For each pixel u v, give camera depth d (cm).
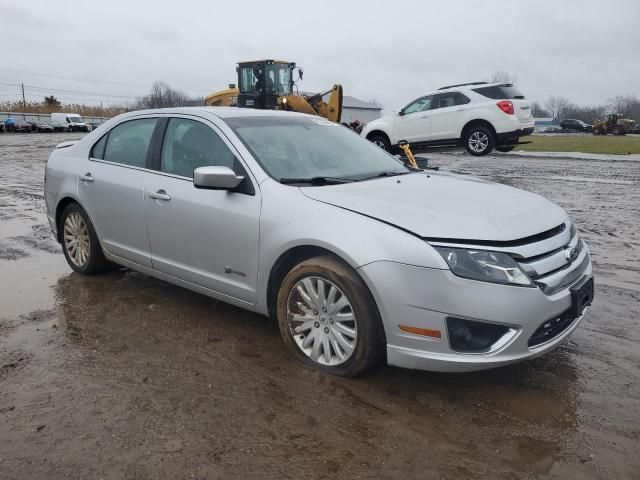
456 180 427
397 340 319
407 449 278
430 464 267
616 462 268
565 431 293
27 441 282
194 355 377
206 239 404
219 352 382
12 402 317
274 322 434
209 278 411
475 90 1494
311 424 298
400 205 340
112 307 462
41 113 7844
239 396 325
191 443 281
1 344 392
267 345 393
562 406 316
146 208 446
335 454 274
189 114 448
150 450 275
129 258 478
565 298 321
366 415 307
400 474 260
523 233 321
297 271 354
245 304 395
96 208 498
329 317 347
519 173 1270
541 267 317
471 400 322
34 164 1675
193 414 307
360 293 327
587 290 344
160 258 446
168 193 428
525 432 292
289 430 293
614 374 351
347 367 341
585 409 313
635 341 396
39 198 1016
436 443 283
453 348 309
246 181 388
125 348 387
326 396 326
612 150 2019
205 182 372
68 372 353
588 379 345
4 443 280
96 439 284
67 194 525
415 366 318
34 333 411
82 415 305
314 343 357
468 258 305
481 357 305
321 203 352
